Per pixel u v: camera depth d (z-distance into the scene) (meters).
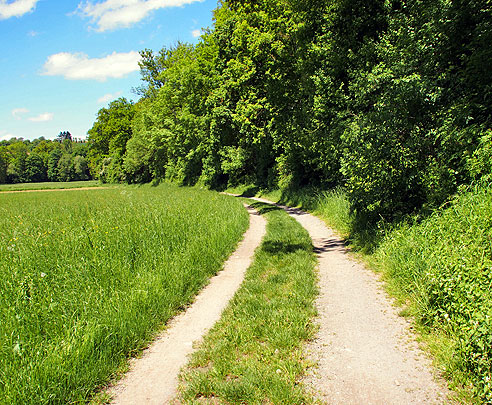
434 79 7.93
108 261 6.38
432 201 6.97
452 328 3.85
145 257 7.03
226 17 31.23
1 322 4.17
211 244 8.52
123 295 5.24
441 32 7.93
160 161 53.53
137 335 4.46
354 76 11.36
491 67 7.12
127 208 13.73
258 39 19.83
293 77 19.38
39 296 4.92
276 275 6.48
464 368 3.23
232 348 4.06
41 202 27.72
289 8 17.38
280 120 20.52
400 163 7.65
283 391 3.16
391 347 3.87
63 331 4.18
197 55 36.53
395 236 6.94
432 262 4.88
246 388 3.26
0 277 5.62
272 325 4.48
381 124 8.06
